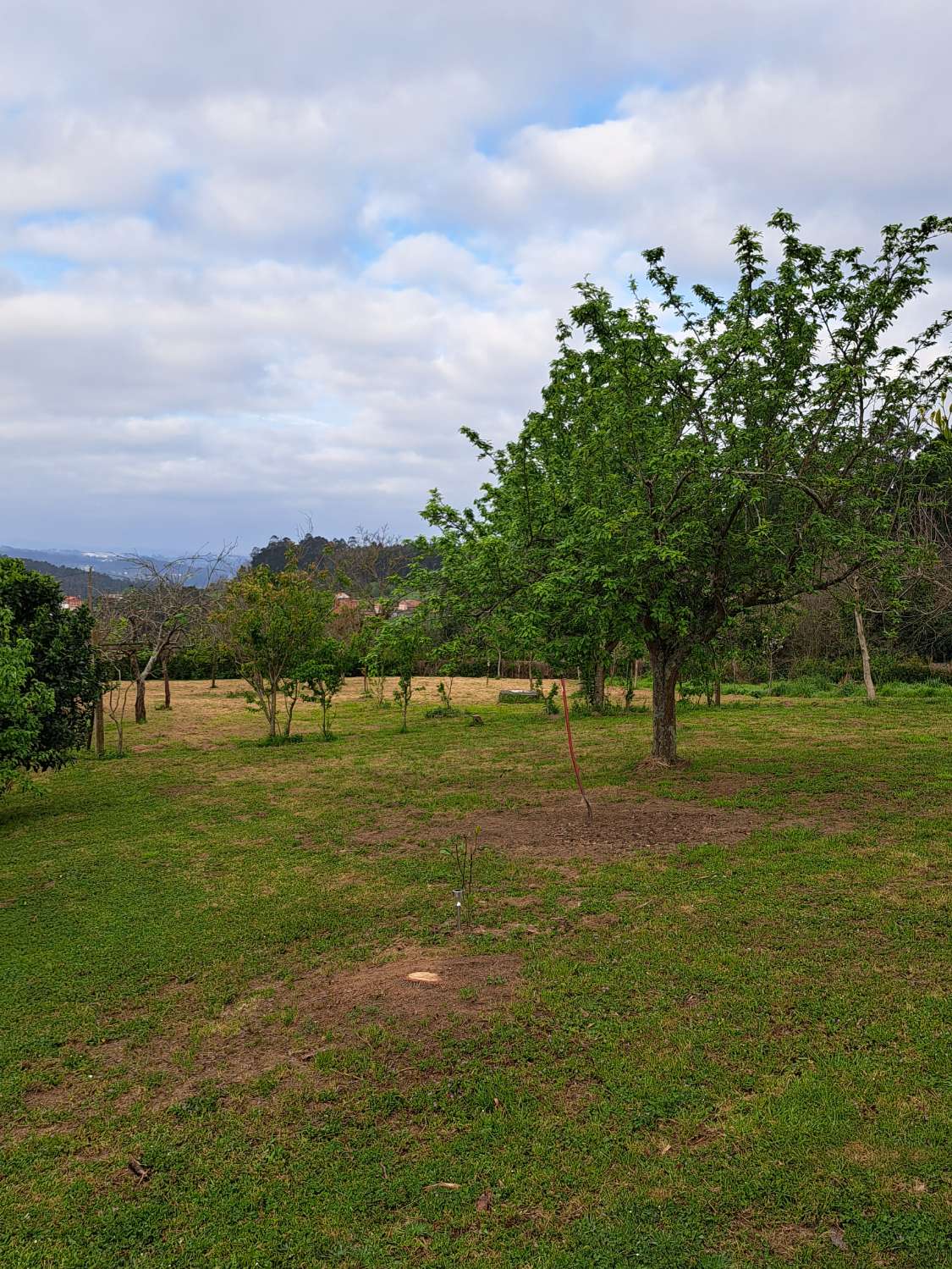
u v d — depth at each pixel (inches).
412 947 229.3
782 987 188.1
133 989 211.8
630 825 343.9
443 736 689.6
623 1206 123.7
